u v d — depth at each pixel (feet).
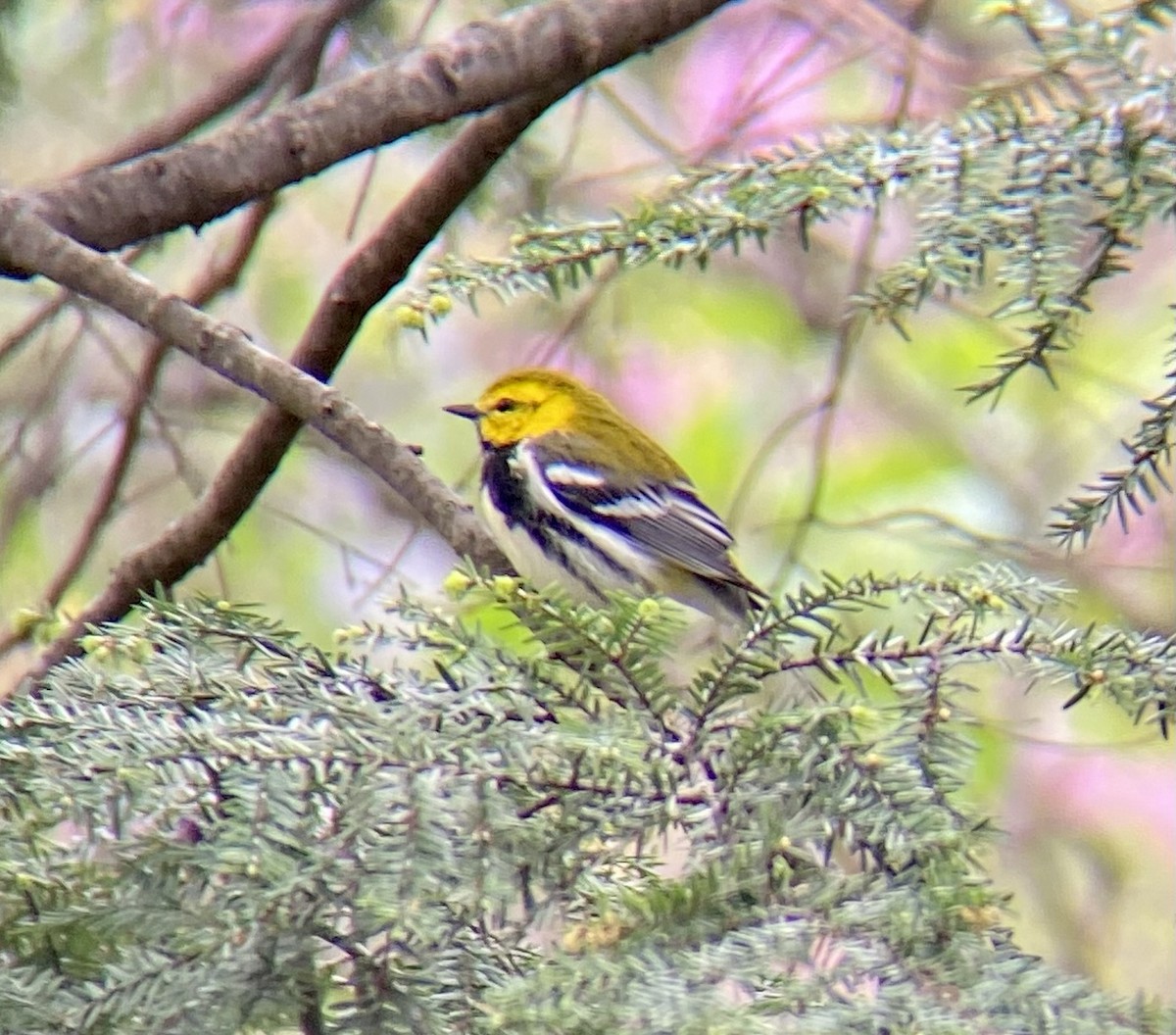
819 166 21.83
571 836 16.02
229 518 30.66
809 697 17.42
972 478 48.44
